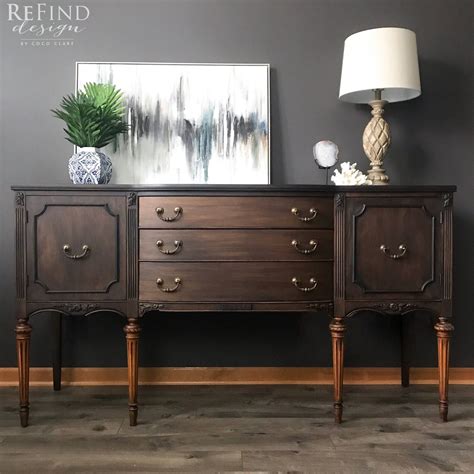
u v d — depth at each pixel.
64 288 2.10
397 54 2.30
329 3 2.66
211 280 2.11
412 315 2.66
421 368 2.71
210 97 2.62
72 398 2.47
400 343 2.70
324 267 2.14
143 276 2.11
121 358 2.68
